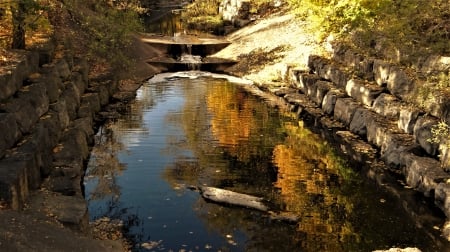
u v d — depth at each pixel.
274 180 14.07
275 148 17.02
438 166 12.95
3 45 18.11
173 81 28.69
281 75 27.98
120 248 9.41
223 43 36.03
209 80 29.12
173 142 17.38
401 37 18.77
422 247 10.30
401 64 17.66
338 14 23.70
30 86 14.58
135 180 13.76
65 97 17.03
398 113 16.38
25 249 7.90
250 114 21.61
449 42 16.41
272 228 11.09
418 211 11.97
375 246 10.34
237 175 14.37
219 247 10.19
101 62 26.50
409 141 14.84
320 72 23.69
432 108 14.38
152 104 23.08
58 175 12.05
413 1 18.94
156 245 10.17
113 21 28.75
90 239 9.25
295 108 22.72
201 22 43.91
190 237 10.58
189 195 12.80
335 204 12.43
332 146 17.30
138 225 11.08
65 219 9.55
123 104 23.03
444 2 18.28
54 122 14.10
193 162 15.38
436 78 14.86
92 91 21.78
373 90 18.16
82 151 14.81
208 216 11.61
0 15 20.50
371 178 14.27
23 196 9.93
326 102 21.17
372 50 20.53
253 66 30.75
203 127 19.41
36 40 20.58
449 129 13.10
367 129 17.41
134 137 17.88
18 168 9.91
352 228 11.15
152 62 31.91
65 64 19.25
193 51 35.34
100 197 12.59
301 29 31.62
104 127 19.17
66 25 26.86
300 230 11.03
